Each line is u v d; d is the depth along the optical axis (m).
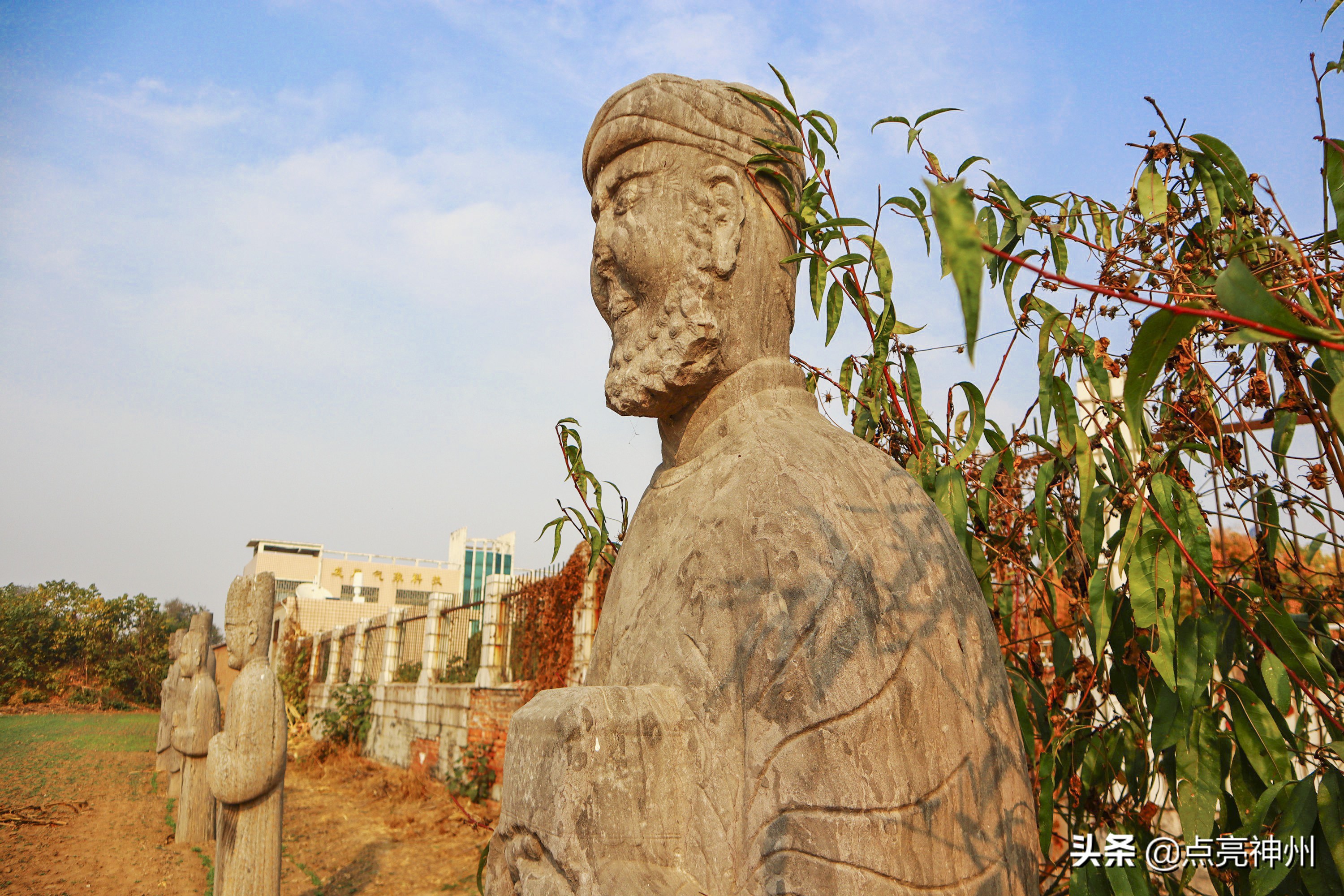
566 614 8.02
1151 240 2.09
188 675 10.64
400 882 6.70
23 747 16.11
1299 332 0.81
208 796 8.19
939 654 1.36
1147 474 1.89
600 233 1.91
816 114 2.02
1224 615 1.88
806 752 1.27
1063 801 2.38
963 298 0.66
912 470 2.25
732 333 1.77
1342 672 2.07
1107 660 2.32
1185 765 1.79
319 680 17.53
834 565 1.35
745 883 1.29
